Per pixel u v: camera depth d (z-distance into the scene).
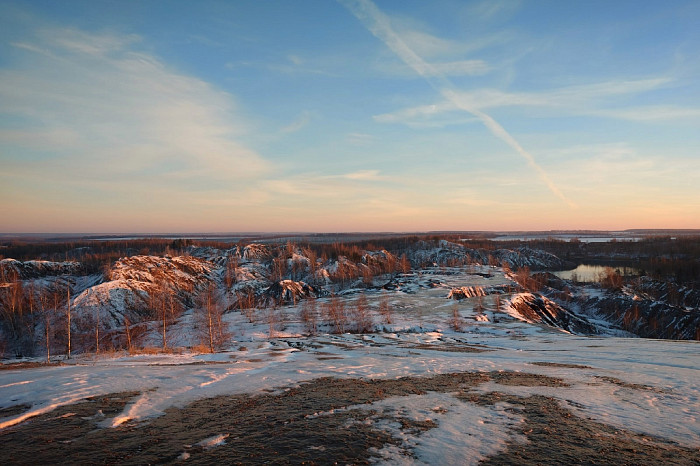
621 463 11.47
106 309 107.75
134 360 38.31
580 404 17.84
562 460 11.62
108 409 17.11
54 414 16.44
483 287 121.44
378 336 66.88
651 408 17.23
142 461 11.80
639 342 49.81
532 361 33.91
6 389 20.69
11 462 11.82
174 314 105.88
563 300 134.38
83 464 11.62
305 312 87.25
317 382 23.28
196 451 12.52
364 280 153.38
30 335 85.00
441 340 61.66
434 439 13.24
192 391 20.56
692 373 26.75
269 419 15.60
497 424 14.80
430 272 167.75
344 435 13.71
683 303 121.00
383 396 19.30
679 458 11.85
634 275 165.12
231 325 81.75
